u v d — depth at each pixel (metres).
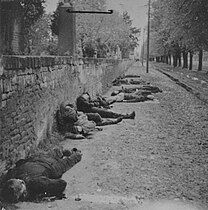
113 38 52.25
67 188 7.77
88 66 18.95
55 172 8.05
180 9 26.66
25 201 6.96
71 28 16.58
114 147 11.11
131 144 11.47
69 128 12.43
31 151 9.47
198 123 15.04
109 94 25.06
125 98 22.02
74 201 7.07
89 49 43.28
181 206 6.91
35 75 9.91
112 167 9.17
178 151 10.66
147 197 7.33
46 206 6.79
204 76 44.06
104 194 7.46
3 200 6.84
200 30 27.88
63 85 13.38
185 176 8.53
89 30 42.53
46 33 31.30
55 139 11.52
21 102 8.72
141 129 13.81
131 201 7.12
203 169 9.04
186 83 33.69
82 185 7.94
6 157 7.73
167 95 25.47
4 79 7.59
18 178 7.26
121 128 13.95
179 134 12.93
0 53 7.44
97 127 13.97
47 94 11.19
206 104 20.88
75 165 9.31
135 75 46.25
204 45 33.09
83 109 15.67
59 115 12.42
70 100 14.52
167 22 29.97
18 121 8.52
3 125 7.59
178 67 75.56
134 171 8.85
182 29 28.91
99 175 8.58
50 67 11.55
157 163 9.50
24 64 8.90
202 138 12.31
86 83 18.36
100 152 10.54
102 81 24.94
